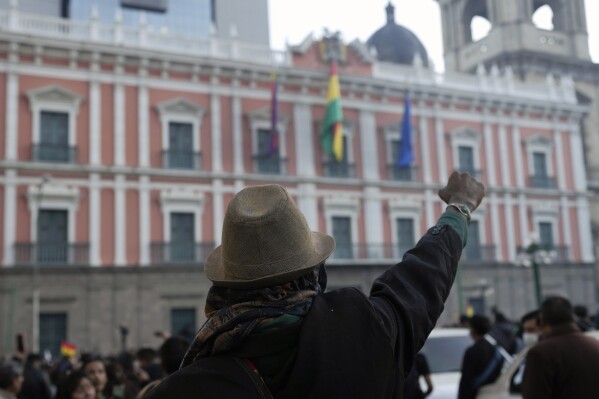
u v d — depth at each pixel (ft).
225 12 160.66
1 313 94.17
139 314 102.12
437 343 37.99
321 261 7.52
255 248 7.12
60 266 97.86
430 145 129.18
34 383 34.99
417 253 8.46
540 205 136.67
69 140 102.06
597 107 161.79
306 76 118.52
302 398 6.73
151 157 106.93
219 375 6.72
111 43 104.78
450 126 131.75
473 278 128.06
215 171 110.73
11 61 99.96
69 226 100.22
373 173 123.13
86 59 104.32
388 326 7.40
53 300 97.50
